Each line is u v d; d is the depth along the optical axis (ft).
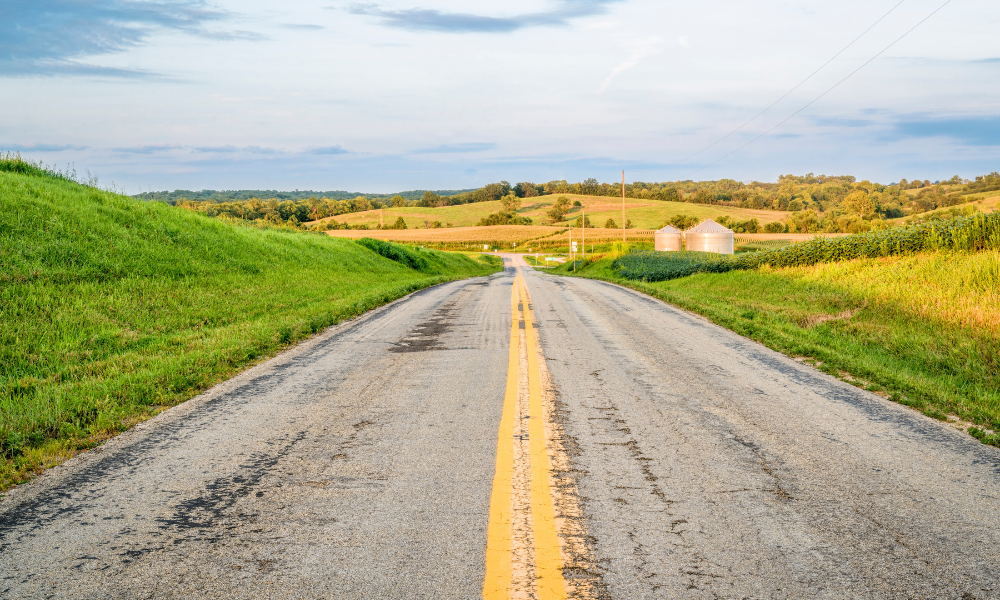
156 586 8.93
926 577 9.13
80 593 8.76
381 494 12.17
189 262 52.31
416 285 75.15
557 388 21.25
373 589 8.82
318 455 14.49
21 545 10.18
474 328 36.68
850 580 9.05
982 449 15.05
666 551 9.89
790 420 17.46
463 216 640.99
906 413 18.35
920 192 560.20
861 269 58.65
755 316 42.06
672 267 123.54
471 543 10.16
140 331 31.83
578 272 169.27
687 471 13.42
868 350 30.68
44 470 13.69
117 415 17.78
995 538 10.36
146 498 12.08
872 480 12.94
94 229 48.91
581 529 10.66
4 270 35.29
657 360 26.61
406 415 17.89
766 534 10.48
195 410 18.69
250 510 11.48
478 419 17.40
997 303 36.27
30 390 21.04
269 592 8.75
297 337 33.01
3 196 46.26
